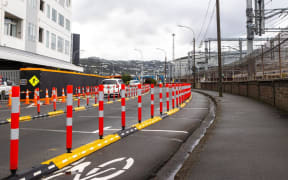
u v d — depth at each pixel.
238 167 4.27
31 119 10.84
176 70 91.94
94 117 11.42
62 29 42.06
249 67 24.72
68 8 44.72
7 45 26.55
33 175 4.00
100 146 5.94
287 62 13.69
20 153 5.43
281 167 4.21
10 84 23.42
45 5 35.38
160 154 5.45
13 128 3.79
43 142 6.46
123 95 7.64
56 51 39.69
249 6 34.66
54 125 9.22
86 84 34.78
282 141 6.11
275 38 15.59
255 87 20.56
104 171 4.36
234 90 30.11
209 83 47.50
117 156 5.27
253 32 34.75
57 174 4.21
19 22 29.30
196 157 4.93
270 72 17.20
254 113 11.83
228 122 9.32
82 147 5.65
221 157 4.89
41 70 23.38
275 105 14.49
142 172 4.32
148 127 8.80
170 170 4.47
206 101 21.67
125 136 7.27
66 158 4.82
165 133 7.75
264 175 3.86
